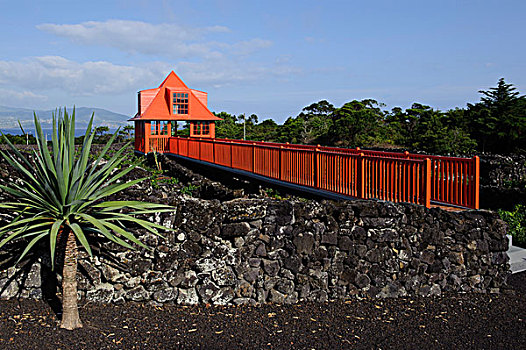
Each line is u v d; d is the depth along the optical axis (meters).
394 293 5.53
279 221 5.13
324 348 4.11
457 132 30.42
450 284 5.77
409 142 34.94
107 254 4.85
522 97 32.78
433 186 7.59
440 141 29.61
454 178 7.55
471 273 5.84
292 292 5.20
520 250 7.40
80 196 4.29
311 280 5.26
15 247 4.89
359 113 40.34
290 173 10.59
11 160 4.09
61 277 4.88
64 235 4.30
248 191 12.70
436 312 5.10
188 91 27.69
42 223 4.20
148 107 27.02
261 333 4.36
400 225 5.54
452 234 5.78
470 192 6.85
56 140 4.17
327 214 5.36
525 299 5.60
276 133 46.38
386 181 7.46
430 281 5.68
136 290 4.91
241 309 4.94
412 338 4.40
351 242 5.36
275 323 4.61
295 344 4.16
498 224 5.98
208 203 5.04
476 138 33.03
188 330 4.35
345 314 4.93
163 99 27.33
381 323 4.73
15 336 4.01
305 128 43.12
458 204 7.10
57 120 4.26
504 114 32.09
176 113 27.47
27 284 4.91
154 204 4.67
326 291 5.32
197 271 5.00
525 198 10.24
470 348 4.24
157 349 3.95
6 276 4.91
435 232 5.68
